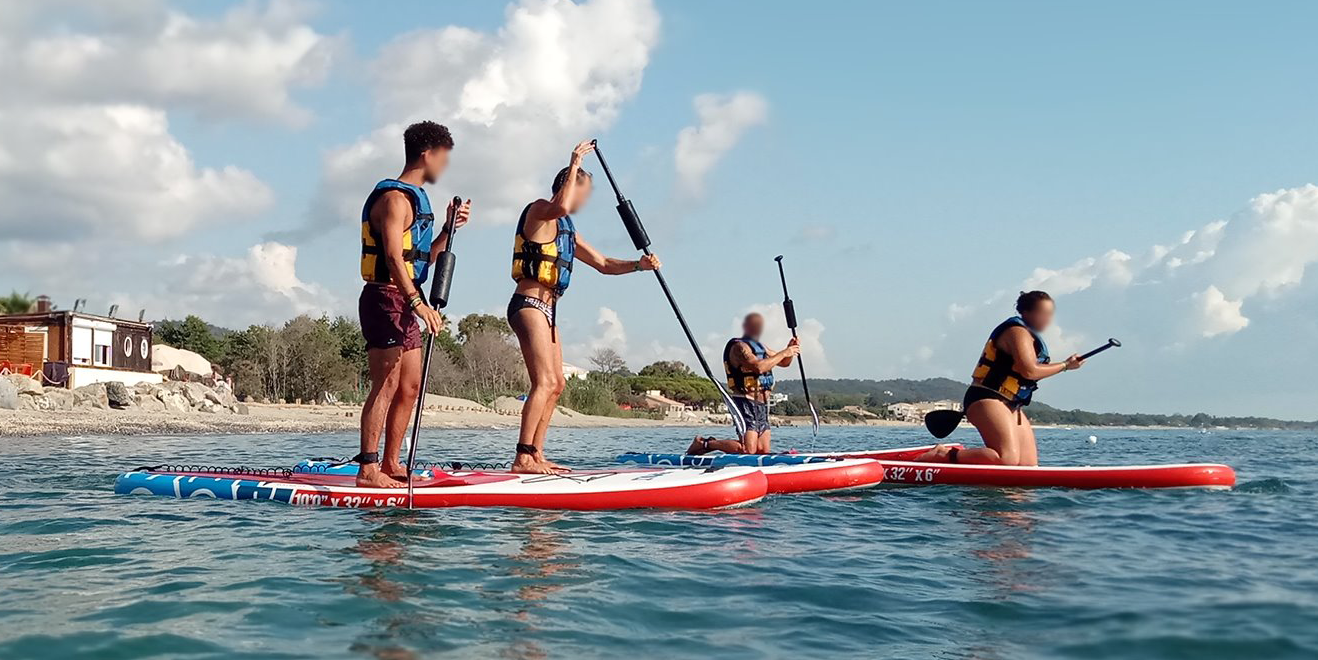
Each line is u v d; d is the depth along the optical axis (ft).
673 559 15.21
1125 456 56.44
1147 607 12.33
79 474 29.55
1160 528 19.40
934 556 15.94
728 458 31.86
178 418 85.97
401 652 9.94
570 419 154.51
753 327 33.96
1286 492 26.61
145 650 9.91
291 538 16.48
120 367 110.01
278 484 21.52
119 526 17.83
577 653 10.09
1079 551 16.56
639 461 35.01
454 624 11.04
